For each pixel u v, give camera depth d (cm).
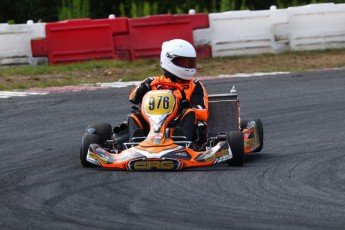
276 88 4306
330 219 1695
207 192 1970
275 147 2817
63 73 4975
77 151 2719
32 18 7388
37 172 2309
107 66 5141
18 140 2989
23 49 5181
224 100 2552
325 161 2472
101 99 4003
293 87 4325
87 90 4325
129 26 5319
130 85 4506
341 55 5609
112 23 5300
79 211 1773
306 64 5284
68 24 5238
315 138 2980
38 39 5200
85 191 1994
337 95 4031
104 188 2025
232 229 1612
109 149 2423
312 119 3416
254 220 1688
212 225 1642
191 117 2380
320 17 5772
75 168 2355
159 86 2467
